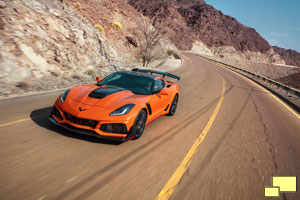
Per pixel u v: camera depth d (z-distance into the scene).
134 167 2.95
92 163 2.86
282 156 4.33
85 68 11.66
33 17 10.35
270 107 9.87
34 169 2.51
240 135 5.17
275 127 6.50
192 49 124.25
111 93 3.85
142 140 3.91
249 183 3.06
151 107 4.19
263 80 25.89
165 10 135.62
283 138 5.56
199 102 8.23
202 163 3.43
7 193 2.02
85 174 2.58
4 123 3.68
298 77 36.03
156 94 4.48
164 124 5.05
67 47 11.37
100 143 3.45
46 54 9.61
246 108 8.55
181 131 4.75
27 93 6.09
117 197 2.26
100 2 32.19
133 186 2.51
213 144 4.32
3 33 8.22
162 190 2.54
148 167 3.02
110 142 3.54
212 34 175.12
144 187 2.53
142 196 2.36
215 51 164.62
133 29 33.12
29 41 9.09
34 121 3.94
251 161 3.83
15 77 7.28
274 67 196.12
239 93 12.64
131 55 29.30
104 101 3.55
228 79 20.73
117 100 3.65
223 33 186.75
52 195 2.10
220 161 3.61
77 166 2.72
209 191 2.68
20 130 3.48
